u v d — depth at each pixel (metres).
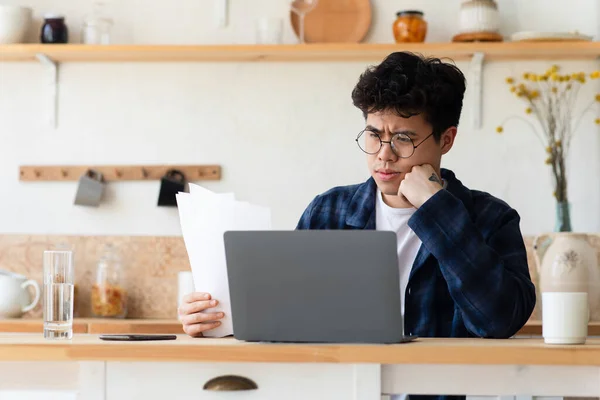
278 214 3.75
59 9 3.85
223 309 1.80
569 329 1.65
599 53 3.59
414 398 1.85
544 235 3.15
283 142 3.77
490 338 1.84
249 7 3.80
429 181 1.90
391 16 3.78
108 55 3.69
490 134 3.71
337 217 2.26
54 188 3.80
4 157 3.81
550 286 3.04
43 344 1.54
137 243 3.77
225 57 3.72
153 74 3.81
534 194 3.70
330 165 3.75
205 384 1.57
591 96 3.71
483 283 1.79
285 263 1.61
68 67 3.82
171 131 3.80
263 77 3.79
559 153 3.63
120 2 3.81
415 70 2.01
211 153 3.78
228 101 3.79
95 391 1.58
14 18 3.66
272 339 1.64
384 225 2.20
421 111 1.98
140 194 3.79
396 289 1.58
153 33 3.80
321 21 3.73
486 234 2.02
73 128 3.81
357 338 1.61
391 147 2.00
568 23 3.76
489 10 3.57
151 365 1.58
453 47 3.51
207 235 1.82
